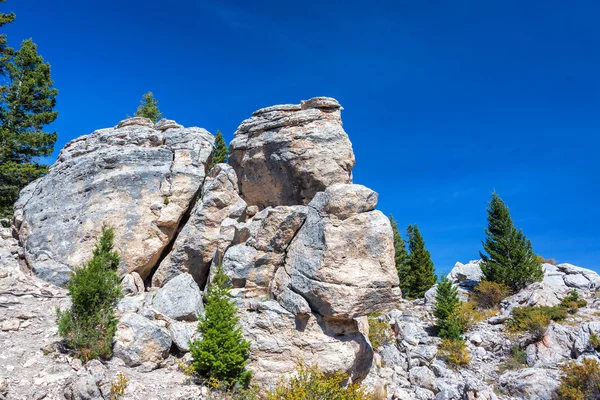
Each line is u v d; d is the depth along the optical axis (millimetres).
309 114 23172
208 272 22125
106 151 23078
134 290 20188
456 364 27562
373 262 17062
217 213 22359
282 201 23156
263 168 23703
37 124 38156
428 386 22734
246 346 16172
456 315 33219
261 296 18703
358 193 17625
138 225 21641
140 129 25406
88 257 20344
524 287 39719
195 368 15523
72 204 21844
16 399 11805
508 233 42312
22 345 14383
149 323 16406
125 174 22391
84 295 14992
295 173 22484
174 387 14508
